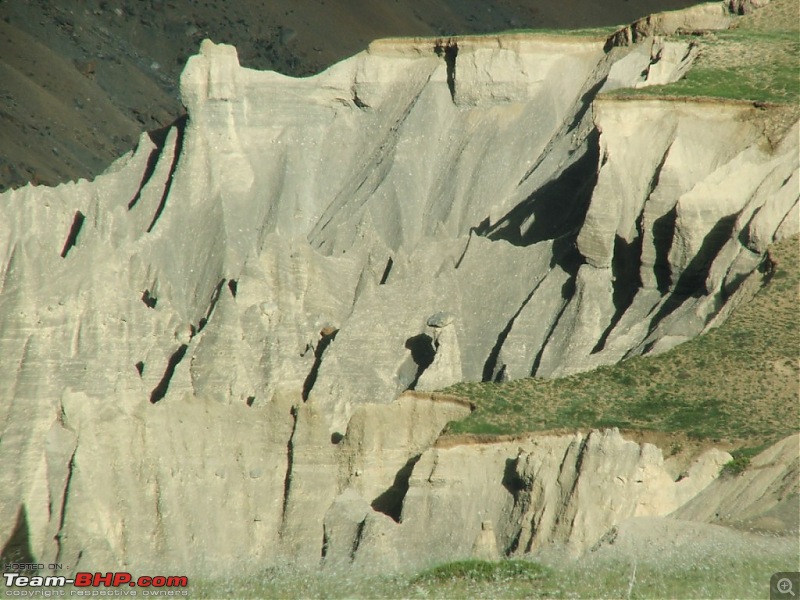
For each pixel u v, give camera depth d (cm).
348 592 19575
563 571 19275
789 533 19888
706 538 19825
